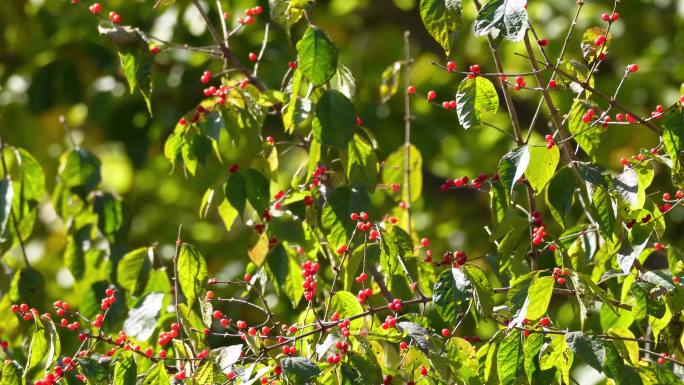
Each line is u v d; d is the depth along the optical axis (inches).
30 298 281.6
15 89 458.3
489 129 472.7
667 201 196.9
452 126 462.0
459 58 454.9
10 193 267.6
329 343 184.5
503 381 186.5
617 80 438.9
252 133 233.3
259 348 188.1
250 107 233.3
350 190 227.5
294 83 219.0
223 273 438.9
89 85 454.6
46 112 459.8
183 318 211.3
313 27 213.9
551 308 370.0
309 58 213.2
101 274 301.7
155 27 424.5
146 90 238.2
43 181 280.4
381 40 476.4
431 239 446.0
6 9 462.9
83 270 300.0
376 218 274.4
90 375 189.9
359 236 225.8
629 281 200.4
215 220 483.5
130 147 435.5
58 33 440.1
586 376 346.9
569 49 430.9
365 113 419.8
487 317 193.2
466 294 189.8
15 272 289.7
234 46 418.6
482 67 453.4
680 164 191.9
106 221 297.0
